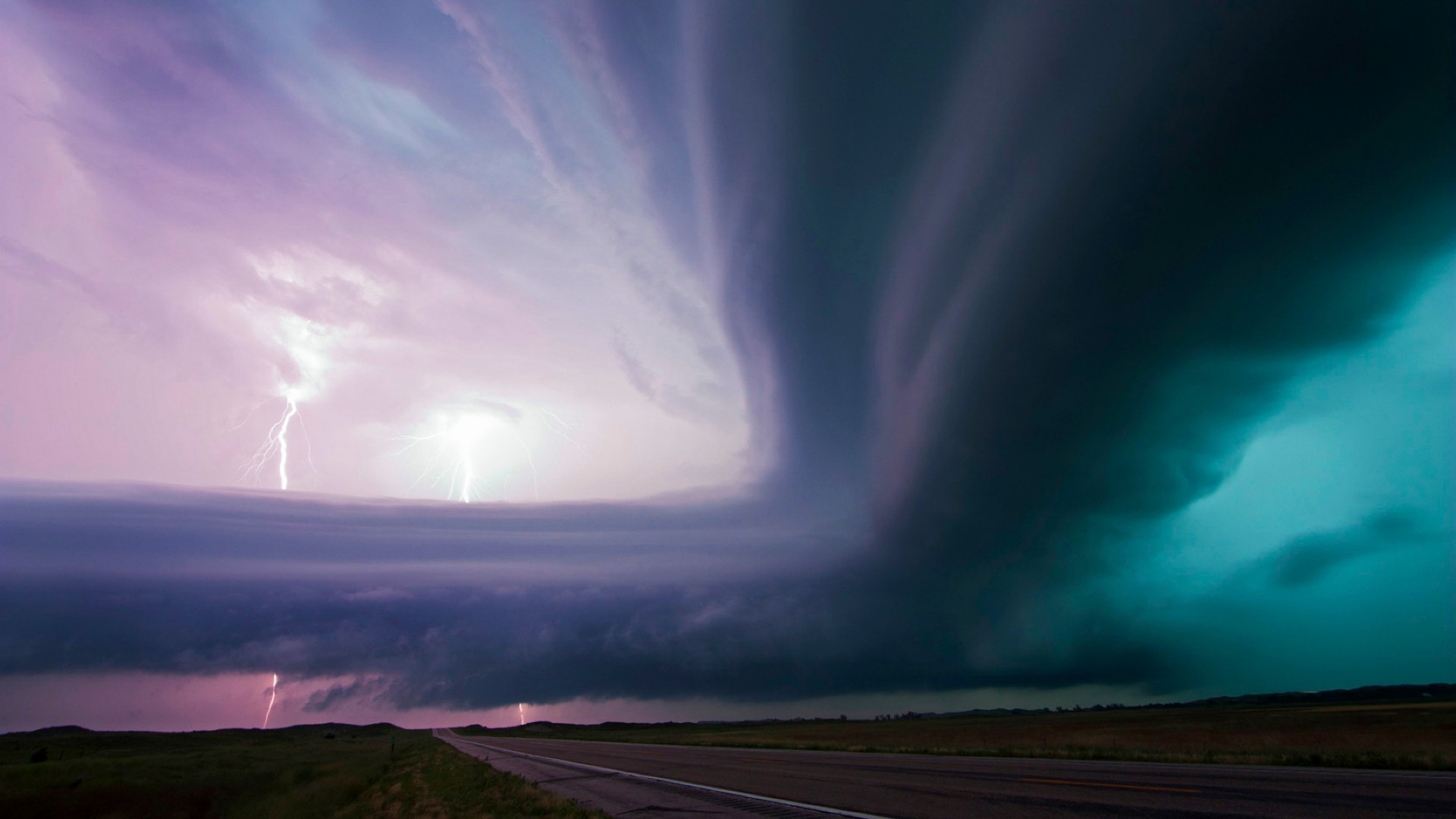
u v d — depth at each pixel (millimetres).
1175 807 12656
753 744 51531
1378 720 58781
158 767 50656
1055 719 121062
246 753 79875
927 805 14906
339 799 31219
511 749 60188
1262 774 16844
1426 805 11656
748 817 15219
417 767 43781
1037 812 13070
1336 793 13273
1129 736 47594
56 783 38656
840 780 21359
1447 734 36125
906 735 66312
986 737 51875
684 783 23578
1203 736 44719
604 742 76812
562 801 19844
